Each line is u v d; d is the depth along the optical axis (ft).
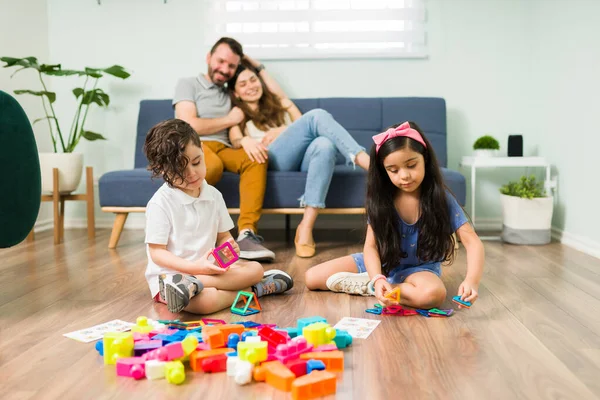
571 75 9.02
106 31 11.15
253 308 5.31
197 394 3.38
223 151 8.86
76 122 10.90
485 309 5.26
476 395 3.35
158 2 11.05
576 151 8.89
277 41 10.92
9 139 5.06
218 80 9.41
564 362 3.89
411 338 4.40
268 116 9.63
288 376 3.39
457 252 8.32
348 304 5.47
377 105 10.46
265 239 9.81
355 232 10.66
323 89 11.01
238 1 10.89
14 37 10.21
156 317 5.06
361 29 10.91
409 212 5.44
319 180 8.17
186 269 5.13
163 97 11.17
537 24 10.39
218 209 5.74
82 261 7.78
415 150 5.02
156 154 5.16
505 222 9.41
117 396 3.36
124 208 8.84
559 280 6.49
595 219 8.21
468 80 10.87
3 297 5.80
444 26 10.81
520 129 10.89
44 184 9.59
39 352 4.13
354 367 3.79
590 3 8.32
